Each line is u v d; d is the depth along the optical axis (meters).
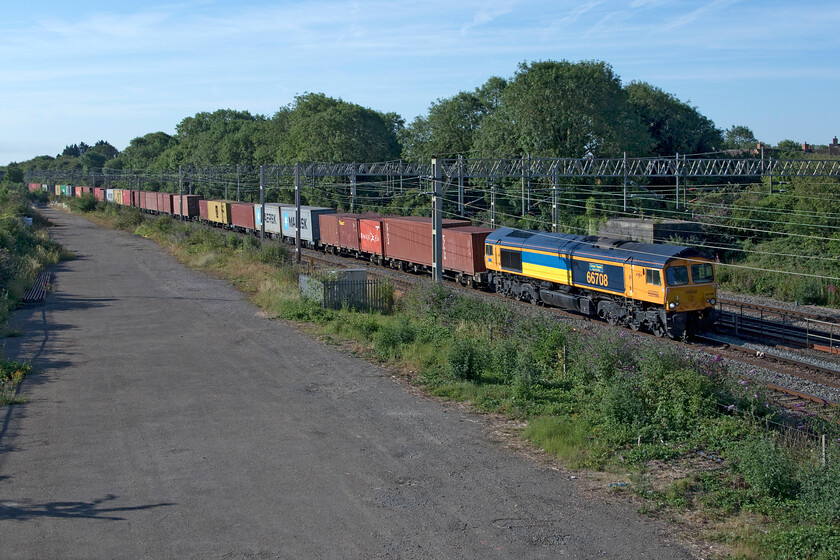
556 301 29.30
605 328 25.53
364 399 16.20
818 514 9.55
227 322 26.00
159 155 152.25
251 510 10.20
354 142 73.69
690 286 23.67
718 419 13.67
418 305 26.53
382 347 21.05
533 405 15.34
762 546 8.92
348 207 72.62
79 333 23.89
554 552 8.94
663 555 8.85
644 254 24.55
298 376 18.30
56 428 13.93
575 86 52.22
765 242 42.84
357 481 11.32
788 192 44.59
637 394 14.34
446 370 18.20
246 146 105.62
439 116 69.38
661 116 71.81
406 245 40.47
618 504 10.45
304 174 47.31
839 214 39.66
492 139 57.44
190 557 8.80
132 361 19.88
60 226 78.50
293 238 55.69
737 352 21.98
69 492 10.82
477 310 24.25
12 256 40.66
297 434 13.68
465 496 10.73
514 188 55.12
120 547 9.06
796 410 15.38
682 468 11.78
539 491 10.92
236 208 65.81
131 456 12.41
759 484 10.48
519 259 31.20
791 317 27.48
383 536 9.40
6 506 10.27
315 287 28.47
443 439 13.43
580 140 53.91
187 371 18.77
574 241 28.62
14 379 17.22
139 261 46.69
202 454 12.54
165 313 27.92
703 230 45.22
